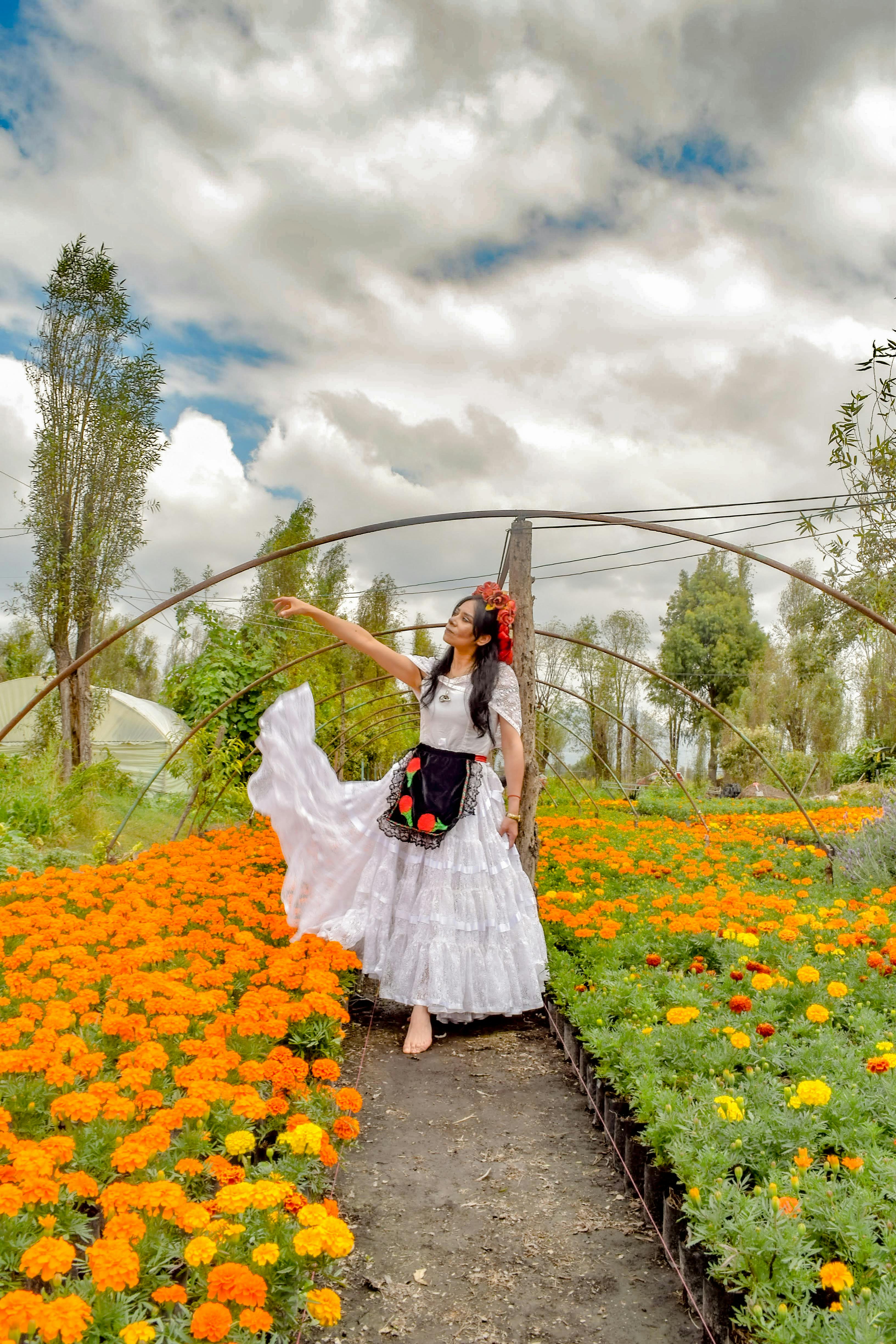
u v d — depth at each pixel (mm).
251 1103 2188
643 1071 2916
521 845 5324
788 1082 2842
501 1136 3041
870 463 5285
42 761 11141
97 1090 2180
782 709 31484
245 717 9789
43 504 14688
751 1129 2363
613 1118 2934
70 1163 2102
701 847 9141
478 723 4078
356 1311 2096
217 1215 1848
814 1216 2037
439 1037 4062
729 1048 2924
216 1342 1506
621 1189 2686
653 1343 1993
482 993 3900
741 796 26766
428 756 4117
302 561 19016
